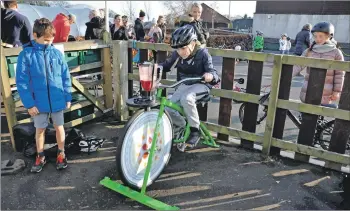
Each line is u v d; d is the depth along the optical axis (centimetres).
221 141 396
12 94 343
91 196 274
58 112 305
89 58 417
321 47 351
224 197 279
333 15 2352
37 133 305
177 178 307
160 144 291
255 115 368
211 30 2591
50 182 294
